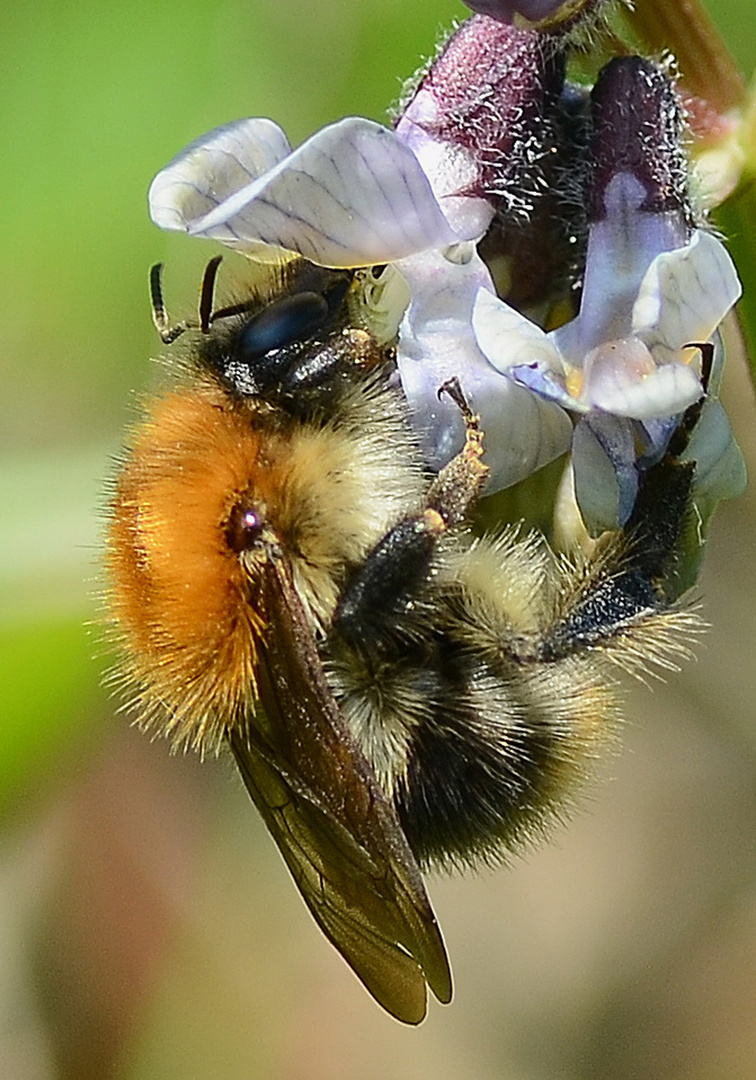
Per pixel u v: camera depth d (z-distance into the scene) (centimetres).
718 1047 16
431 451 10
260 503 10
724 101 11
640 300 10
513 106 10
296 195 10
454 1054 16
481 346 10
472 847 10
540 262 10
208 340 10
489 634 10
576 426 10
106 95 14
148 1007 15
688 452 10
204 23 13
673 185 10
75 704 12
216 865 15
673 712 16
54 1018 15
